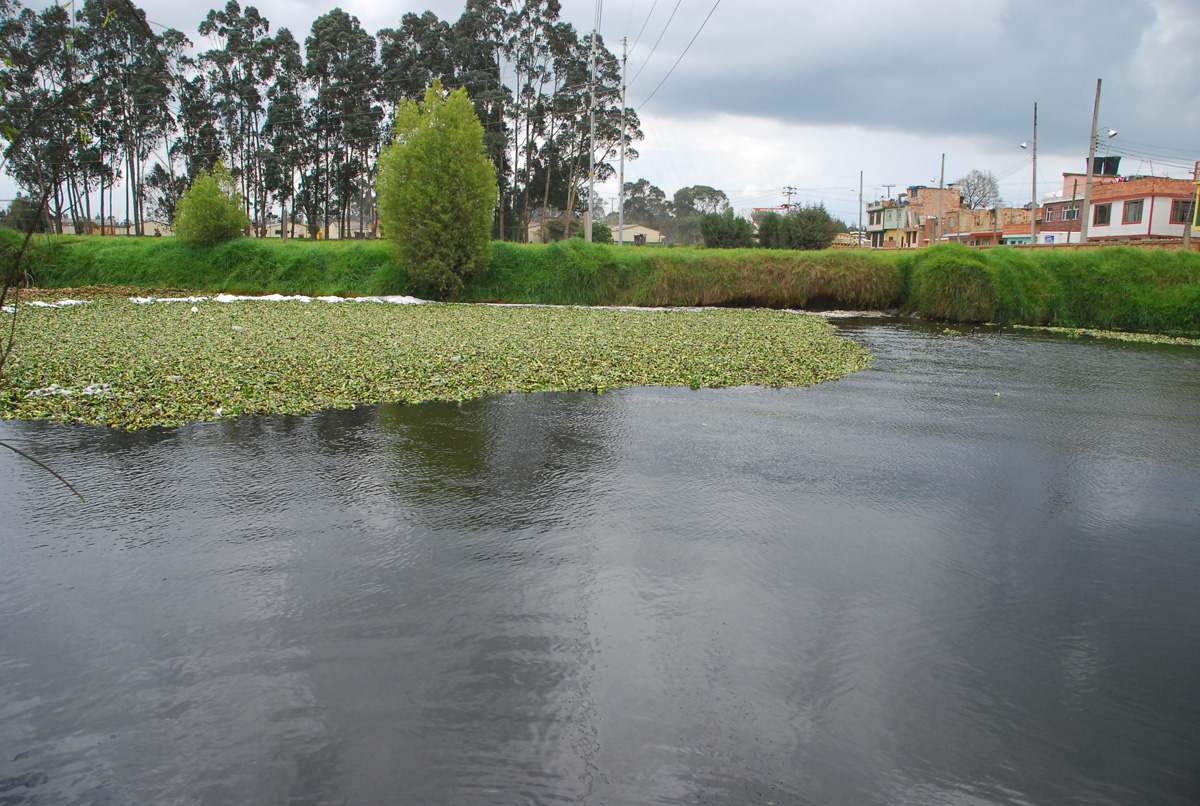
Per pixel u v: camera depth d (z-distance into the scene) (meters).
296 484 6.30
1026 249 23.06
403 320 17.14
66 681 3.57
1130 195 43.16
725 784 2.97
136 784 2.92
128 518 5.54
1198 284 19.53
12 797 2.83
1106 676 3.78
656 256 24.50
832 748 3.20
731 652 3.90
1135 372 12.81
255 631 4.02
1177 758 3.20
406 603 4.34
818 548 5.21
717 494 6.25
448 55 46.47
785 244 36.41
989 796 2.95
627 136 49.06
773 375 11.52
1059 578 4.85
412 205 22.27
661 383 10.84
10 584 4.51
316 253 24.44
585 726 3.30
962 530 5.61
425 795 2.89
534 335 14.84
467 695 3.50
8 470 6.55
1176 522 5.86
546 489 6.29
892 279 23.53
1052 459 7.50
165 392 9.23
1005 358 14.34
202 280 24.28
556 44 46.94
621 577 4.71
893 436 8.23
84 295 21.06
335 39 44.00
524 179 52.97
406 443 7.56
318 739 3.20
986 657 3.91
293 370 10.73
